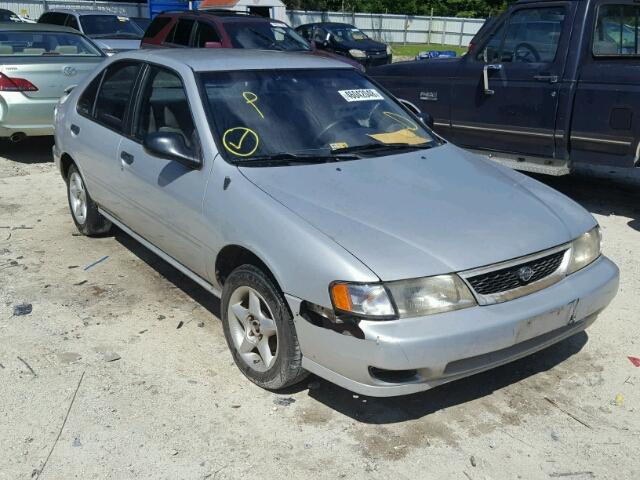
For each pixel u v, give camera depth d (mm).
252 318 3641
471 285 3137
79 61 8734
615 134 6418
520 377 3838
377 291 2988
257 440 3248
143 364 3883
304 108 4348
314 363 3236
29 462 3068
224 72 4348
